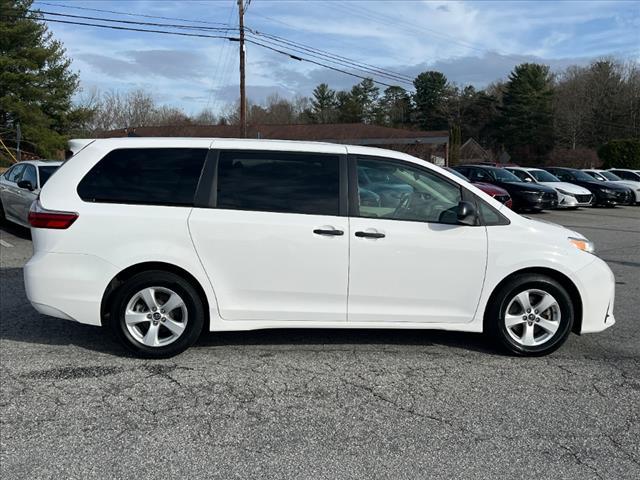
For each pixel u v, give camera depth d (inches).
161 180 183.9
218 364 182.4
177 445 133.0
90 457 127.2
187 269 180.2
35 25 1280.8
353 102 3255.4
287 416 148.2
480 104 3107.8
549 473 123.7
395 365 184.2
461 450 132.6
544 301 190.5
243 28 1038.4
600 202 883.4
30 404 152.3
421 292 186.7
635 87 2402.8
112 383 166.4
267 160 186.5
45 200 182.1
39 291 179.9
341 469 124.0
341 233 181.8
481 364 186.1
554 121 2581.2
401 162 189.3
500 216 190.7
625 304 267.9
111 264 178.9
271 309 184.9
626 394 164.6
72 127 1464.1
